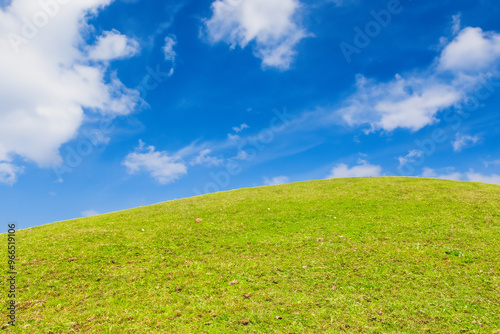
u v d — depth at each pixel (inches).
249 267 803.4
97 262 845.8
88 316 608.7
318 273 759.1
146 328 566.9
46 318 600.1
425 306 613.9
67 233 1078.4
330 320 576.4
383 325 561.6
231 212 1300.4
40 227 1275.8
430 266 774.5
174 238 1020.5
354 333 539.8
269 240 979.3
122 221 1245.1
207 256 885.8
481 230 975.6
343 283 710.5
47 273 773.9
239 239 1000.9
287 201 1418.6
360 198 1379.2
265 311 609.3
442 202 1267.2
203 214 1293.1
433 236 948.0
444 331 542.0
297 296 663.1
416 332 540.7
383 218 1119.6
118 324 582.2
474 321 562.9
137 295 690.8
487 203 1230.9
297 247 918.4
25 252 890.7
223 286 718.5
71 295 690.2
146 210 1457.9
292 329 553.6
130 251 920.9
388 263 796.0
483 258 798.5
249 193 1697.8
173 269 810.8
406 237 951.0
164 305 648.4
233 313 607.5
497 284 679.1
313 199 1419.8
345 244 919.7
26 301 657.6
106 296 688.4
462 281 701.3
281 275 757.3
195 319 593.9
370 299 645.9
